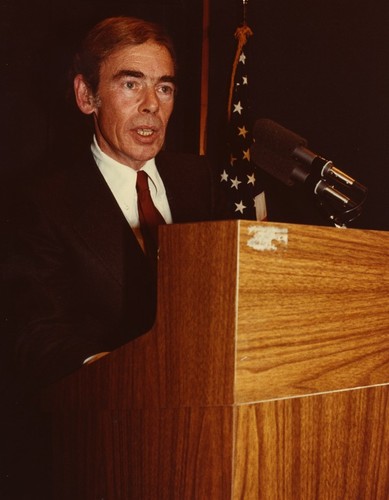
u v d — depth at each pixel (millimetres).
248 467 834
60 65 2430
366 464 985
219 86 2848
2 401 2150
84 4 2510
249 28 2662
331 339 903
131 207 1690
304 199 2551
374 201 2375
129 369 938
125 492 966
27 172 2371
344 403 944
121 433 970
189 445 867
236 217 2551
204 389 836
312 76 2592
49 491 1637
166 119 1710
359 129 2432
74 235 1551
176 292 866
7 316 1990
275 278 838
